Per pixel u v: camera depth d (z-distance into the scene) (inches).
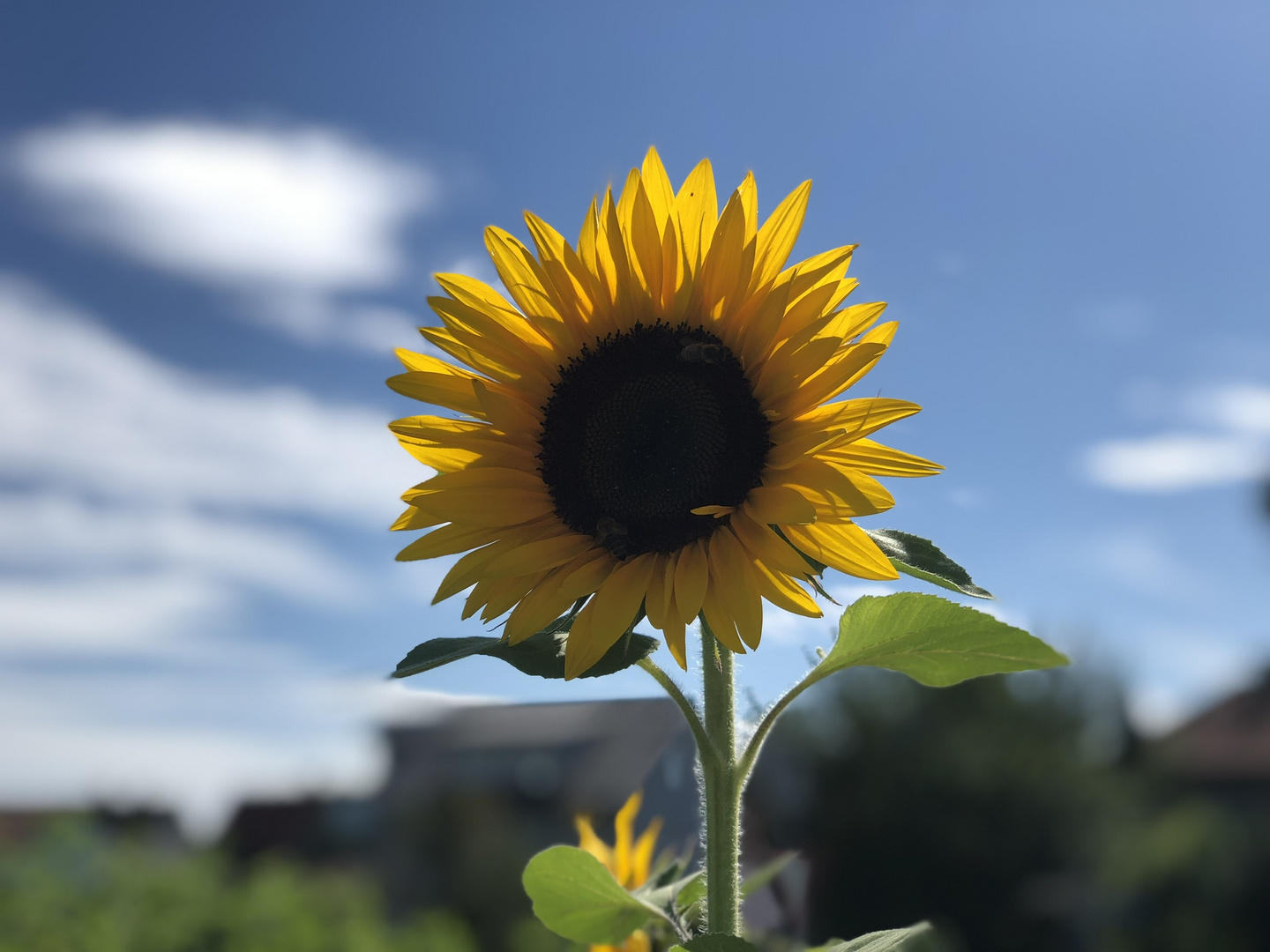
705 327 15.1
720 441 14.6
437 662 13.4
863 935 14.9
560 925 16.4
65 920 73.2
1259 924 153.8
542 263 15.1
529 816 103.6
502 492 15.1
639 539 14.6
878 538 14.4
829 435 13.5
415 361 15.6
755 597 13.7
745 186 14.9
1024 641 13.2
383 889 103.3
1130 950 157.0
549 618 14.3
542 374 15.5
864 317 14.6
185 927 75.9
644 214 15.0
